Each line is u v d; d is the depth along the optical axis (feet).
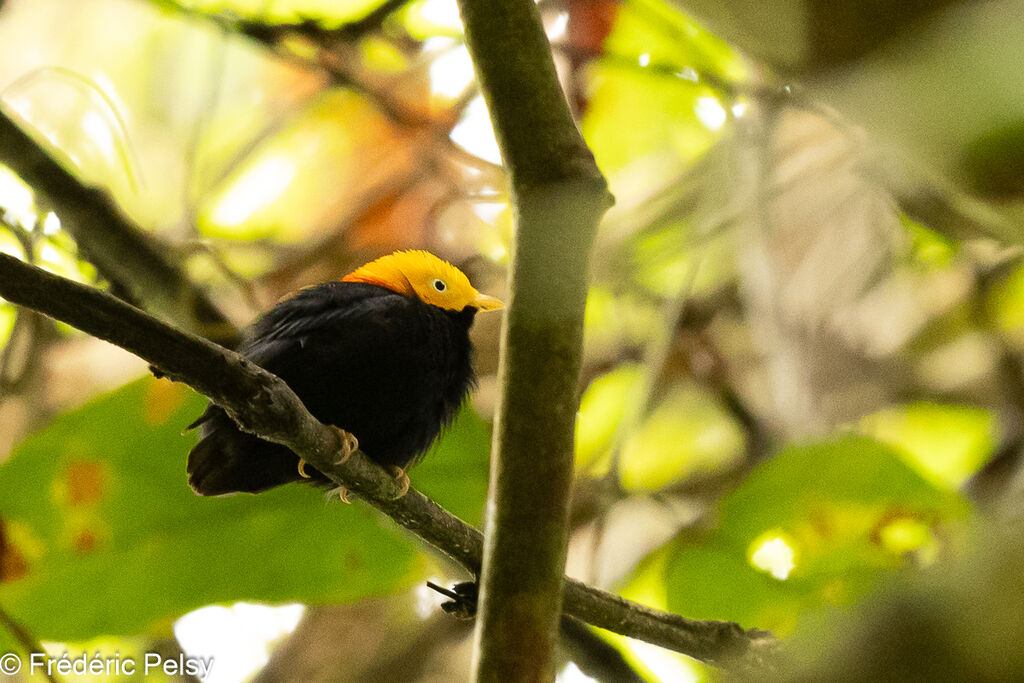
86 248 30.68
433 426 29.30
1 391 36.14
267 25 33.81
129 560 27.89
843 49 10.24
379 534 28.68
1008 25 8.36
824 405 42.14
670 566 30.50
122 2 43.70
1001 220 12.03
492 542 15.74
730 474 41.52
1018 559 6.71
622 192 43.29
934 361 42.47
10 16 43.73
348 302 28.43
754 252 39.04
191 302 30.81
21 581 27.40
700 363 43.04
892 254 40.98
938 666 6.72
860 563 29.04
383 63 40.11
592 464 38.14
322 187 45.03
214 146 42.86
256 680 42.34
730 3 13.30
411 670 43.01
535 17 16.85
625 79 39.29
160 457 28.09
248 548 28.43
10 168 29.66
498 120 16.58
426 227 42.34
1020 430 37.99
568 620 24.88
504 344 16.01
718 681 23.03
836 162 36.42
